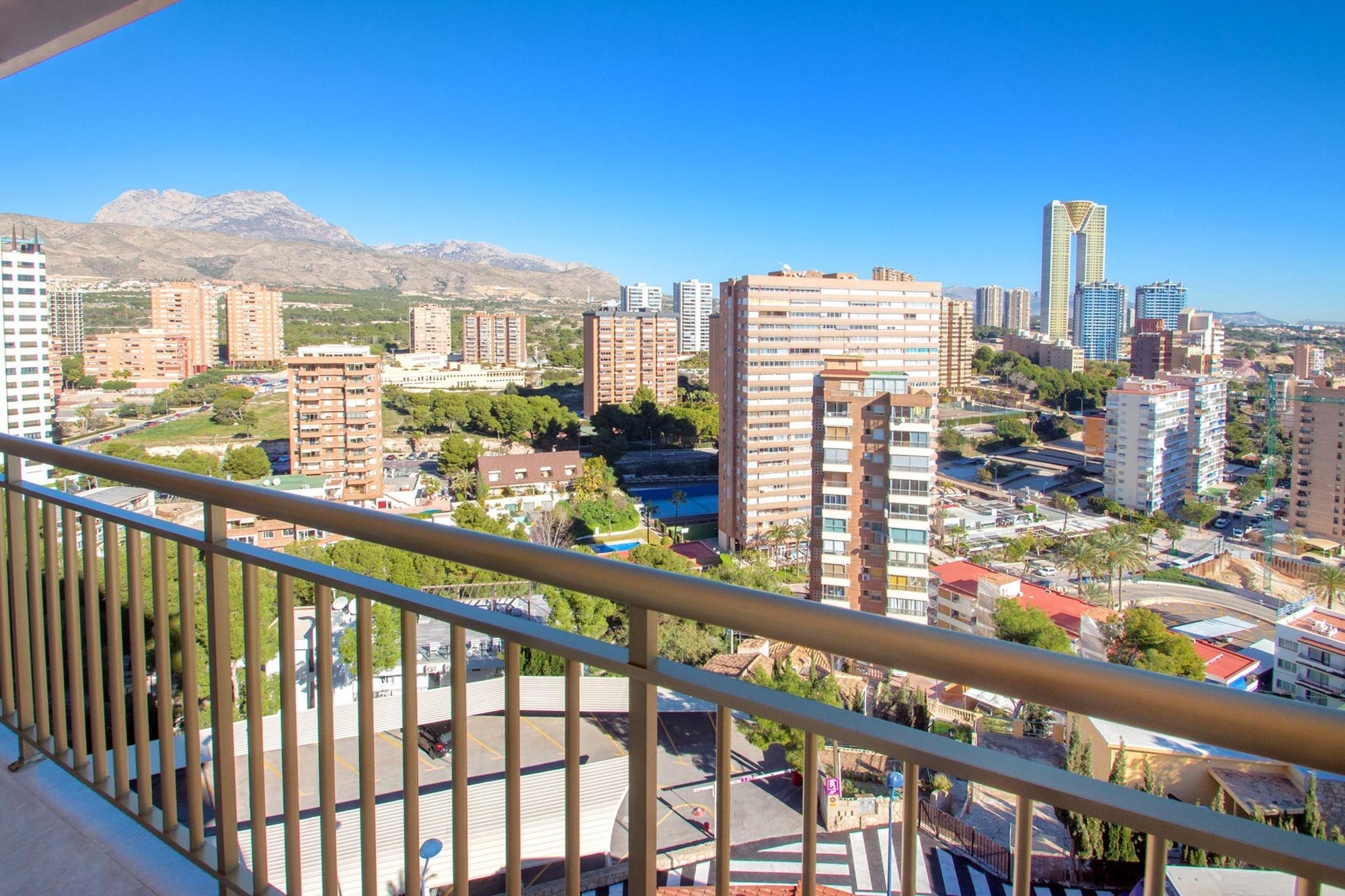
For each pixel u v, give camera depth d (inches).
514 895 34.1
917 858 24.9
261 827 44.8
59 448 55.1
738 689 27.7
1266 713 19.1
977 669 22.8
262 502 41.3
